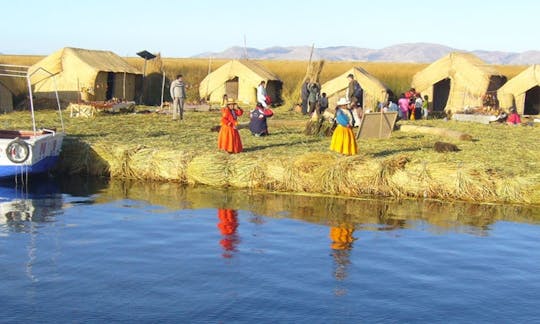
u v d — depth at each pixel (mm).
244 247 11328
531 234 12492
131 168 17547
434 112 34750
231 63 38062
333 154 16953
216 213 13773
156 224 12812
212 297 8961
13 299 8820
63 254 10773
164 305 8672
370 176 15656
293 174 16031
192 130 23062
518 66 74125
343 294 9148
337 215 13742
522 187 15023
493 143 21219
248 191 16031
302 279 9742
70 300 8812
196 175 16766
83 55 33406
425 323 8258
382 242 11781
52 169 18219
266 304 8742
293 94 37188
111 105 29188
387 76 49906
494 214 14008
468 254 11148
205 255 10820
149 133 21766
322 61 35844
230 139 17562
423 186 15414
